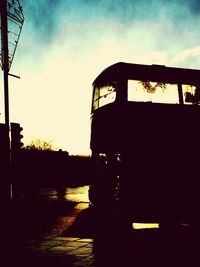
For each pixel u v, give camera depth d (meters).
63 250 7.48
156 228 10.82
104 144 8.95
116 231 9.52
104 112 8.91
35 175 35.28
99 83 9.54
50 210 14.46
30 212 13.69
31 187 27.92
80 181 37.97
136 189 8.00
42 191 25.62
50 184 33.47
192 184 8.18
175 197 8.05
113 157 8.45
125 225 9.43
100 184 9.41
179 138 8.35
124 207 7.94
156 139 8.27
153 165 8.14
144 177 8.06
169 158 8.22
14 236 9.02
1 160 10.59
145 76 8.58
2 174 10.53
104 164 9.05
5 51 10.97
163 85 8.62
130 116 8.31
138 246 7.87
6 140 10.80
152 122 8.34
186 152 8.31
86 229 10.20
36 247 7.77
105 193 8.92
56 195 22.33
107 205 8.77
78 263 6.37
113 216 8.73
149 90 8.55
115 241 8.48
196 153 8.35
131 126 8.29
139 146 8.22
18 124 10.45
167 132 8.34
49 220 11.88
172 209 7.99
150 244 8.12
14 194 11.38
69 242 8.36
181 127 8.44
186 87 8.74
